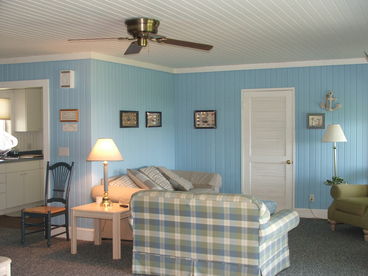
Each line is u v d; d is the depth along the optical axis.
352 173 6.60
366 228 5.35
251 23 4.18
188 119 7.41
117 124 6.04
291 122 6.87
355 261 4.61
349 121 6.59
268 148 7.01
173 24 4.17
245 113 7.09
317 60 6.65
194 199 3.87
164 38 3.76
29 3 3.40
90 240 5.58
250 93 7.04
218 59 6.43
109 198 5.19
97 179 5.66
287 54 6.04
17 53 5.66
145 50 5.61
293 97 6.82
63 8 3.54
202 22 4.10
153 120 6.83
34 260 4.75
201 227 3.88
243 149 7.13
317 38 4.93
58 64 5.73
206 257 3.88
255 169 7.09
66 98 5.70
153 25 3.91
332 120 6.66
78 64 5.62
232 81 7.11
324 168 6.73
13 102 7.86
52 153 5.79
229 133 7.18
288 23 4.20
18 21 3.96
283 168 6.94
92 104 5.59
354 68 6.53
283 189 6.95
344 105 6.59
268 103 6.96
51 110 5.80
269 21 4.11
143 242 4.12
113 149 5.05
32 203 7.44
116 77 6.03
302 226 6.20
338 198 5.81
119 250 4.72
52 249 5.17
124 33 4.50
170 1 3.40
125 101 6.21
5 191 6.87
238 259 3.78
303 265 4.47
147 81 6.73
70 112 5.65
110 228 5.47
